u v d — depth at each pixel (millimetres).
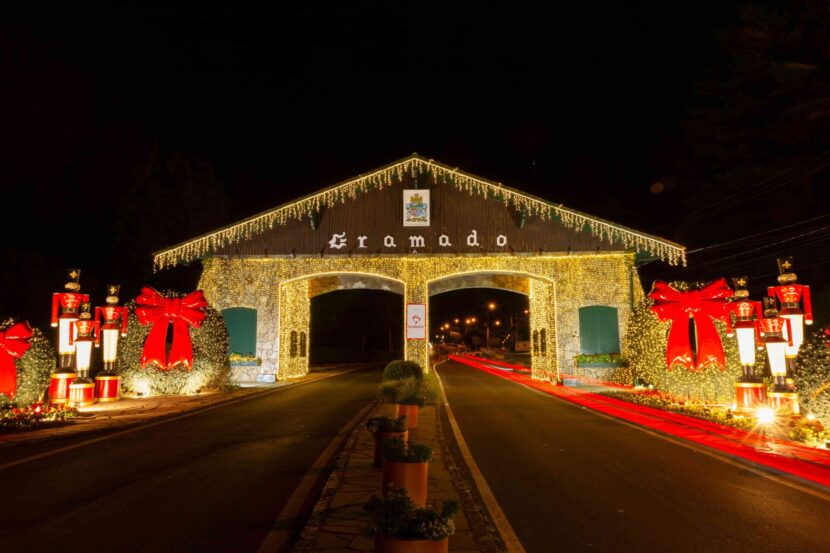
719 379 17703
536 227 27594
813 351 12352
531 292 31875
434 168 27984
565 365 26578
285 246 28078
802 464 9578
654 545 5914
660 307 18453
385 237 27953
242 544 5762
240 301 27812
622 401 19234
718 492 7918
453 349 102688
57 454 9969
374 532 4289
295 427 13148
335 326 61875
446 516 4191
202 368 20750
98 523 6344
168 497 7348
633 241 26844
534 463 9664
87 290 33094
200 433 12281
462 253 27625
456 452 10578
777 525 6559
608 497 7641
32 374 14953
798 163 31156
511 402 18922
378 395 18000
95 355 24078
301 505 7047
